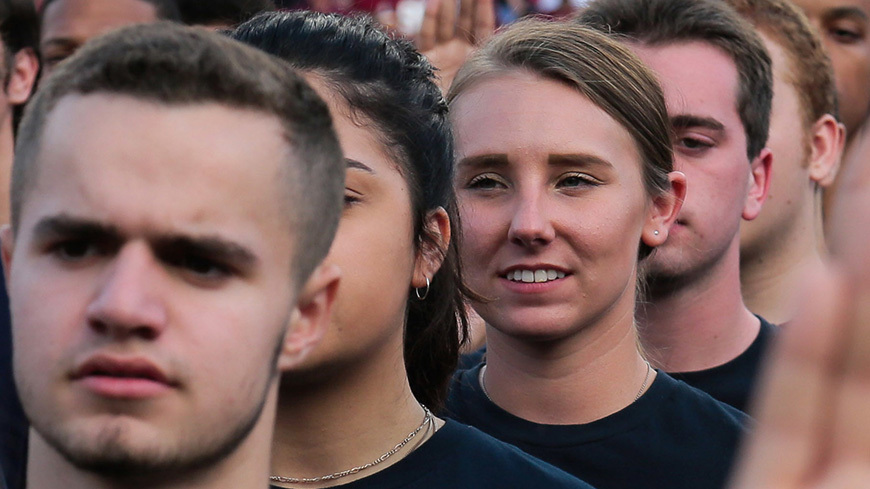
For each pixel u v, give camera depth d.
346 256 4.12
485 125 5.71
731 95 6.96
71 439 2.44
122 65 2.57
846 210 1.09
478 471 4.53
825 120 8.25
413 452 4.50
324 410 4.35
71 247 2.54
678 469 5.70
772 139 7.93
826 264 1.12
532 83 5.74
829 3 9.38
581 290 5.59
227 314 2.52
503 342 5.93
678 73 6.89
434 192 4.62
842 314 1.08
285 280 2.68
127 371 2.43
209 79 2.60
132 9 7.90
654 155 5.91
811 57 8.20
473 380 6.21
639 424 5.81
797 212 8.13
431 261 4.67
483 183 5.74
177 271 2.51
